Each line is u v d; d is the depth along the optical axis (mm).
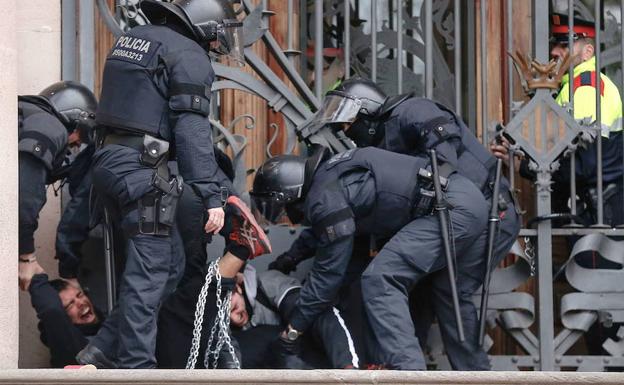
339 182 26766
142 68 24234
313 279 26578
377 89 28172
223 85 29984
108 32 31031
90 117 27078
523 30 34406
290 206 27719
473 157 27953
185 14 24922
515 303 29391
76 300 27391
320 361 27547
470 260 27547
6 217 23250
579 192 31125
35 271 26422
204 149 23891
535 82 29688
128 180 23984
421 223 26688
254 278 27688
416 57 35906
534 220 29547
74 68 29719
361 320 27562
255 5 32594
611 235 29531
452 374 22328
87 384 21859
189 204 24719
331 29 35875
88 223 27359
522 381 22359
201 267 26078
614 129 31125
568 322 29484
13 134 23484
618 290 29406
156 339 25875
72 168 27438
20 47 29609
